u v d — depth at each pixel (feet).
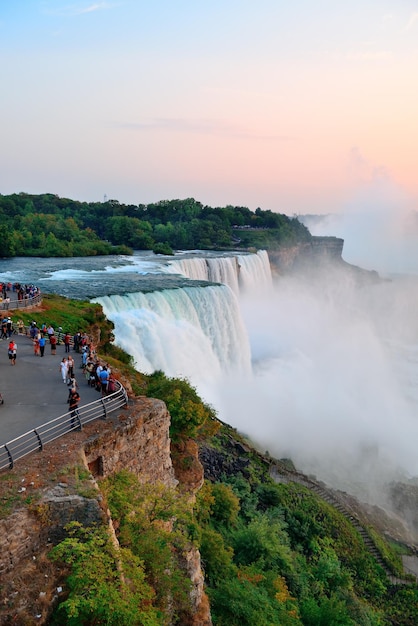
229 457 113.39
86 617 37.52
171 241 466.70
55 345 84.74
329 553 97.60
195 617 51.06
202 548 71.97
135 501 50.60
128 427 53.98
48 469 44.52
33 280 218.59
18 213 503.20
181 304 188.14
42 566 38.88
